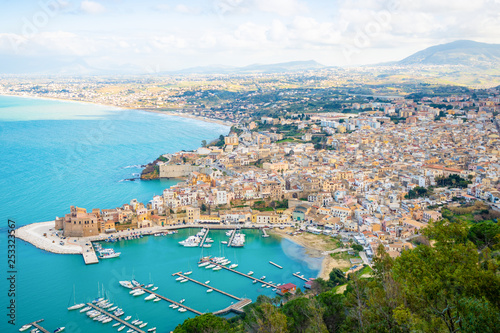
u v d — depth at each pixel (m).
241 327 194.00
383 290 137.38
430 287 122.12
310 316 167.25
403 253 148.62
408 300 123.69
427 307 120.38
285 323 149.50
